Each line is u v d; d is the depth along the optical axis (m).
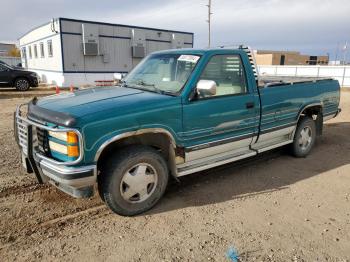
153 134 3.89
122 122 3.42
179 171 4.11
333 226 3.59
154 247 3.16
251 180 4.90
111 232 3.41
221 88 4.40
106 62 24.64
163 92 4.08
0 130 7.89
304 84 5.73
